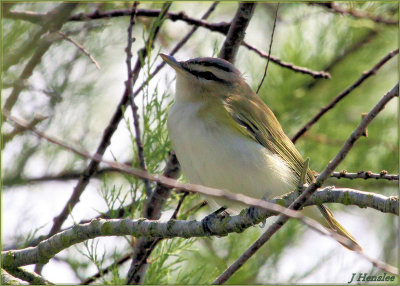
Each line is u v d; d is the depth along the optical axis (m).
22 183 12.02
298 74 12.46
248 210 7.47
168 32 13.95
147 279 9.43
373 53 12.57
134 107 9.48
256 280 11.38
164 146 10.17
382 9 11.70
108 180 12.75
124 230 7.83
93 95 13.01
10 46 10.03
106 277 10.09
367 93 12.73
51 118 11.99
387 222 13.72
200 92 9.65
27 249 8.34
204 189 5.88
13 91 9.66
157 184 9.87
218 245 11.55
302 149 12.30
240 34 10.32
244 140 9.10
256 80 12.55
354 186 12.25
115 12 10.95
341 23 12.34
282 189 9.17
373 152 12.49
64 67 12.05
